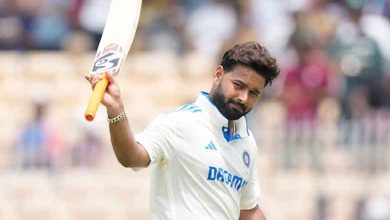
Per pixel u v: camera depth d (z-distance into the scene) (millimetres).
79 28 48188
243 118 17516
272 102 43344
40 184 42312
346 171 42125
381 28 44938
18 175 42469
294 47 44062
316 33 44281
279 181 41969
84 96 45125
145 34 47312
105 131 42781
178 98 45438
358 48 43844
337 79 43562
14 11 48344
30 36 48062
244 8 47594
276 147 42438
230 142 17188
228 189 17125
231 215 17266
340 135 42500
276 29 46719
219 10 47750
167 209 16938
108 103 15734
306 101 42812
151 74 45875
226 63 16984
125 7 17016
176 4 48812
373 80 43406
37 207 42000
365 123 42469
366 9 46594
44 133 42656
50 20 48188
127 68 45969
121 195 42438
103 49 16594
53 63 46594
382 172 42125
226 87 16922
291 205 41719
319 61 43344
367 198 41625
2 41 47812
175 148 16812
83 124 42781
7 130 43875
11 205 42094
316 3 46906
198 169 16891
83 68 46344
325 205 41719
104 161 42750
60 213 42062
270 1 47875
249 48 16844
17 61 46812
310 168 42312
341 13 46062
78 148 42562
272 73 16922
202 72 46031
